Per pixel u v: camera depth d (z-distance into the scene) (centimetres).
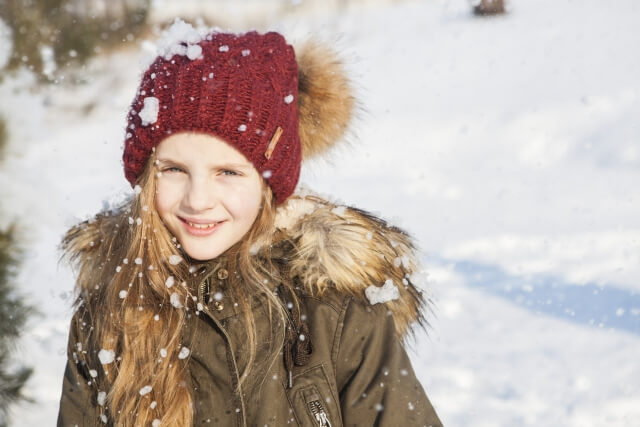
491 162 574
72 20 488
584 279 365
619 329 314
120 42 700
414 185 531
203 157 138
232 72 142
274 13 1092
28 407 257
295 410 138
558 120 643
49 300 307
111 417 149
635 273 365
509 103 714
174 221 141
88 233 161
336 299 145
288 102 150
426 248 418
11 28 426
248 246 144
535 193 496
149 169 142
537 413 257
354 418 139
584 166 542
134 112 145
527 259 395
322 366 140
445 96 771
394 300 150
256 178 143
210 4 1034
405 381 140
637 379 273
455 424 252
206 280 145
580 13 1055
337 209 152
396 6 1347
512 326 324
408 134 664
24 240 265
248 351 140
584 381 274
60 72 476
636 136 573
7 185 265
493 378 280
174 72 141
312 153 174
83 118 726
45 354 280
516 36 1002
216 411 141
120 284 148
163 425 140
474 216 463
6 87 279
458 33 1063
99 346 150
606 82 728
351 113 173
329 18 1209
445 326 328
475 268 390
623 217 441
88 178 571
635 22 964
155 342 146
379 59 963
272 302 141
